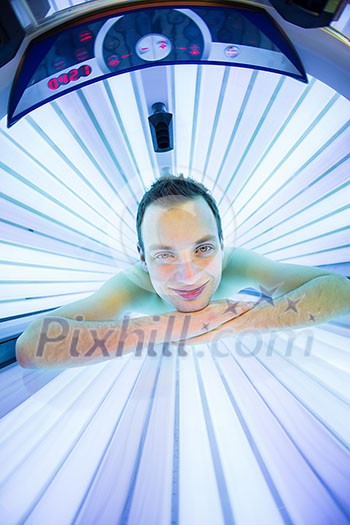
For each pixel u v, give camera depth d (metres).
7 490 1.06
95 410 1.44
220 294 1.98
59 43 1.06
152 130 1.49
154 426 1.33
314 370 1.50
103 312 1.79
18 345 1.51
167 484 1.07
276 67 1.16
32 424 1.35
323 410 1.28
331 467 1.04
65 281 2.15
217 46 1.13
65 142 1.54
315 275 1.65
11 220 1.68
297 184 1.88
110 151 1.69
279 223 2.14
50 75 1.10
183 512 0.97
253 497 1.00
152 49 1.12
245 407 1.37
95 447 1.23
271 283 1.80
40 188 1.68
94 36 1.07
